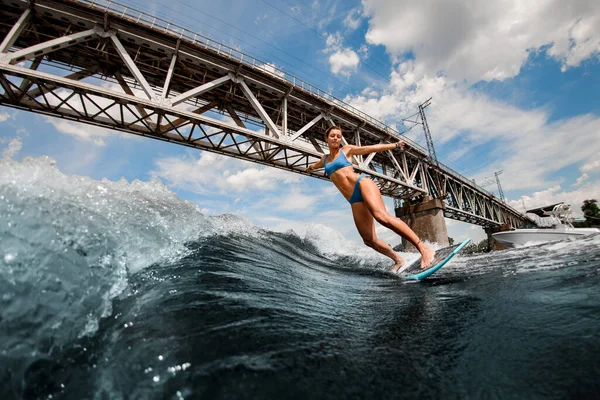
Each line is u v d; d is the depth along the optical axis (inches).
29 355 33.4
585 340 36.6
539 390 29.0
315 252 201.6
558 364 32.7
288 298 67.2
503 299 59.6
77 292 43.8
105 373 31.9
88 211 58.9
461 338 43.0
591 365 31.4
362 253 207.8
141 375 31.0
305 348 40.1
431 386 31.5
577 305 48.5
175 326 41.4
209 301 51.8
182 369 31.9
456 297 67.7
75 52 394.6
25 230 44.1
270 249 138.6
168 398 27.9
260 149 489.1
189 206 111.0
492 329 44.8
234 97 506.6
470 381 31.8
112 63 414.0
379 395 30.0
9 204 45.2
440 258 109.4
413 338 45.1
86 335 38.5
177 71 452.1
